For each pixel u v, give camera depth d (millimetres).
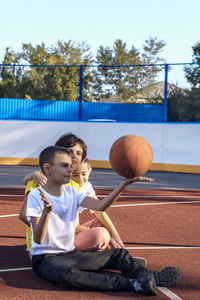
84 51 56250
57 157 3814
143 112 21312
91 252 4156
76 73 27406
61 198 3918
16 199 9383
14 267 4516
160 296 3734
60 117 20719
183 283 4102
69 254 3996
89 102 21062
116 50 55062
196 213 8125
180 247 5535
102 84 22516
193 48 38625
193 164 17109
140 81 22891
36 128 18750
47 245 3916
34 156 18781
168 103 18031
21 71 24781
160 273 3896
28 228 4387
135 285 3771
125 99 22828
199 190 11797
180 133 17328
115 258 4137
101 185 12148
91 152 18281
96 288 3793
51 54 56625
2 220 7020
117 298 3662
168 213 8016
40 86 25734
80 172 4637
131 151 3508
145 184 12773
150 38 56094
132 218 7422
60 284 3836
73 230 4027
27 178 4352
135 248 5398
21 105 20469
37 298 3637
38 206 3857
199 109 17953
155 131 17703
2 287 3895
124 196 10141
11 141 18844
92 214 7719
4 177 13805
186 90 17984
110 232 4609
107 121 18578
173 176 15562
